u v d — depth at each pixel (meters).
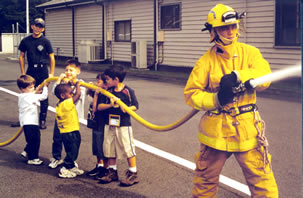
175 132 7.09
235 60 2.87
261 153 2.87
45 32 30.83
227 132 2.85
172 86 14.01
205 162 3.00
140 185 4.44
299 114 8.69
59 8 28.55
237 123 2.82
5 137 6.77
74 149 4.72
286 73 2.10
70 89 4.67
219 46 2.85
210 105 2.69
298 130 7.15
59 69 21.77
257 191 2.93
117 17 22.53
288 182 4.50
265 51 14.36
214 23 2.78
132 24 21.30
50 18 29.97
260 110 9.26
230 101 2.57
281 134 6.88
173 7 18.52
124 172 4.89
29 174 4.86
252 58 2.88
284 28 13.67
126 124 4.38
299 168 4.99
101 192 4.25
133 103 4.44
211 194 3.08
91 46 23.81
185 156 5.56
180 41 18.27
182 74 17.23
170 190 4.28
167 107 9.78
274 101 10.59
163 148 5.99
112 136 4.42
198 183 3.08
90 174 4.77
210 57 2.92
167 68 19.14
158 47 19.53
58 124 4.71
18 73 19.23
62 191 4.29
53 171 4.97
